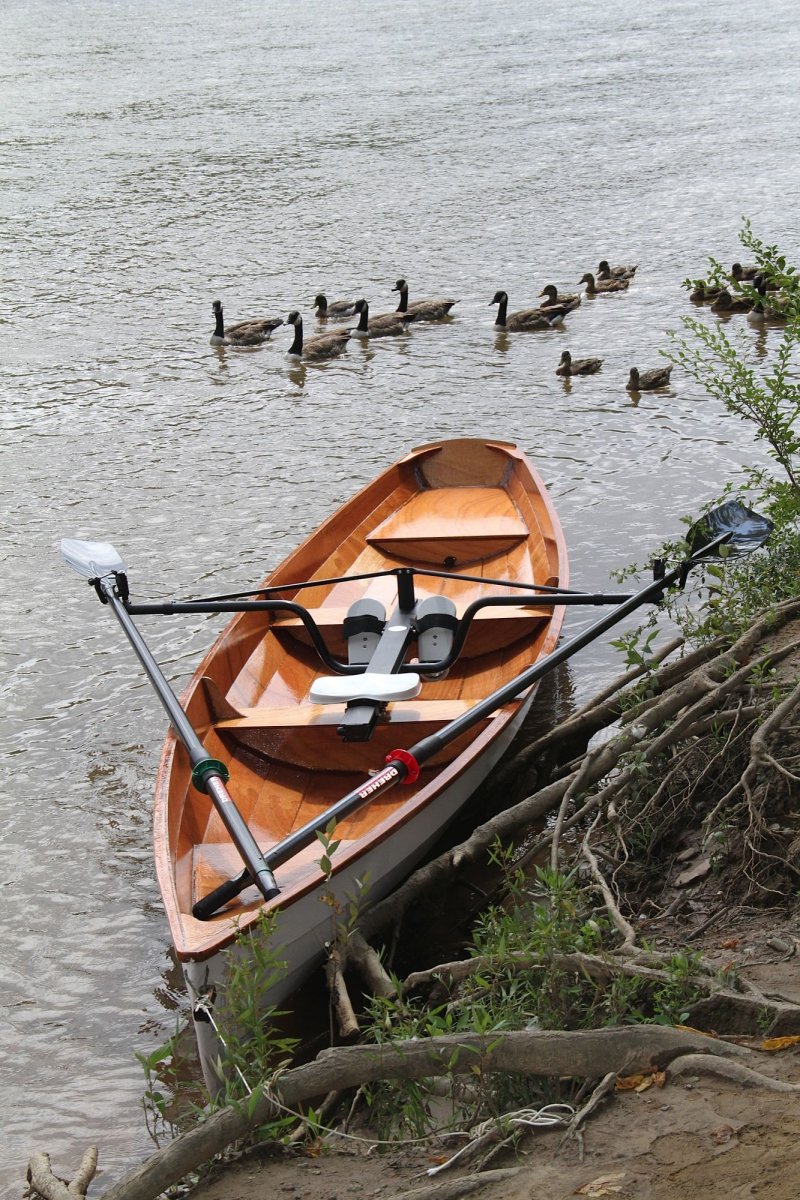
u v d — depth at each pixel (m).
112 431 15.25
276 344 19.39
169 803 5.98
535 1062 3.96
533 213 26.67
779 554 8.27
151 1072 5.58
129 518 12.34
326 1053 4.17
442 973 4.99
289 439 14.70
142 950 6.44
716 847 5.65
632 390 15.72
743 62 47.59
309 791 6.98
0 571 11.20
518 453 10.97
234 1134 3.97
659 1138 3.52
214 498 12.80
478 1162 3.70
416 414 15.50
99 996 6.12
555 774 7.11
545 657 6.96
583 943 4.57
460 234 25.36
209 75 51.78
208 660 7.36
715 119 36.34
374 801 6.79
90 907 6.79
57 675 9.37
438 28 65.69
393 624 8.05
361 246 24.89
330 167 32.25
